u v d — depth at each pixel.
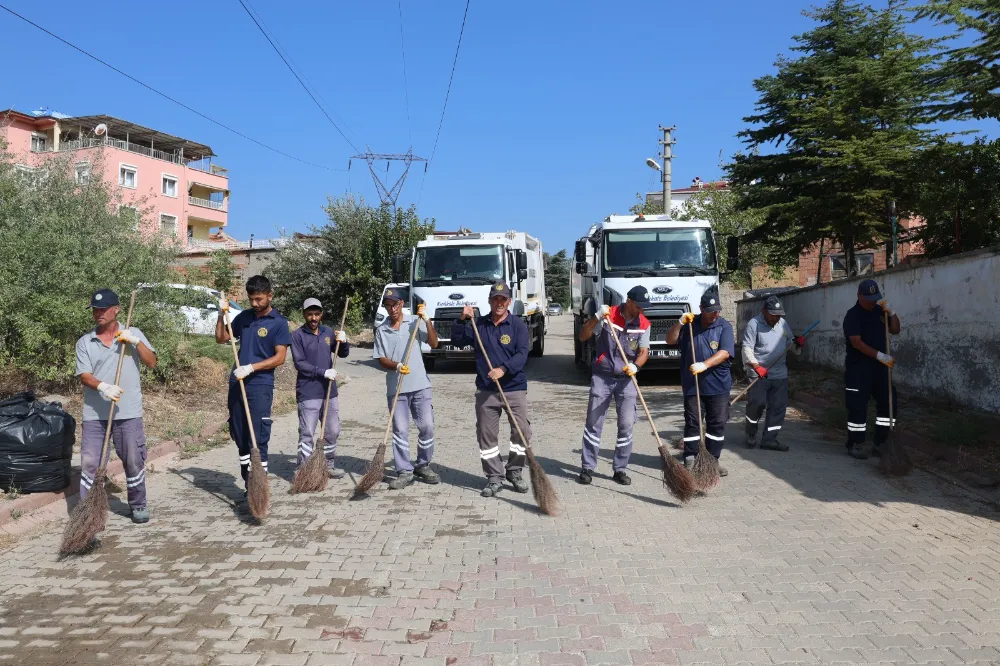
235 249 39.53
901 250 21.64
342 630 4.07
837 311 14.18
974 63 10.02
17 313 8.75
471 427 10.48
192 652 3.82
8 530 5.63
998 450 7.57
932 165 13.58
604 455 8.48
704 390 7.31
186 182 47.59
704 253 14.39
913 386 11.12
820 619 4.15
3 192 9.72
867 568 4.90
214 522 6.02
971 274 9.63
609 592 4.57
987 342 9.30
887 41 18.42
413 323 7.17
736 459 8.09
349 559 5.16
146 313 10.15
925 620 4.12
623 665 3.68
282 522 6.01
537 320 21.62
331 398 7.43
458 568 4.98
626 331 7.10
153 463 8.02
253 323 6.56
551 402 12.91
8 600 4.45
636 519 6.04
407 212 32.81
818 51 19.67
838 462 7.90
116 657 3.76
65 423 6.37
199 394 11.73
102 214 10.60
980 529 5.64
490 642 3.93
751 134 20.31
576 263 15.95
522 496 6.78
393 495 6.83
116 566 5.02
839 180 17.94
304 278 33.56
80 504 5.25
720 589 4.59
